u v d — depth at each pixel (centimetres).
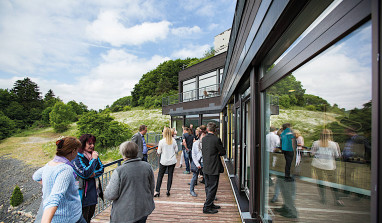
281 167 203
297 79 156
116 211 194
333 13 102
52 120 4300
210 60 1611
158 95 4906
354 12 84
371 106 76
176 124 1959
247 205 352
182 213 366
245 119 416
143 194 205
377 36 70
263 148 262
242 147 416
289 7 130
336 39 99
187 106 1738
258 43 215
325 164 124
